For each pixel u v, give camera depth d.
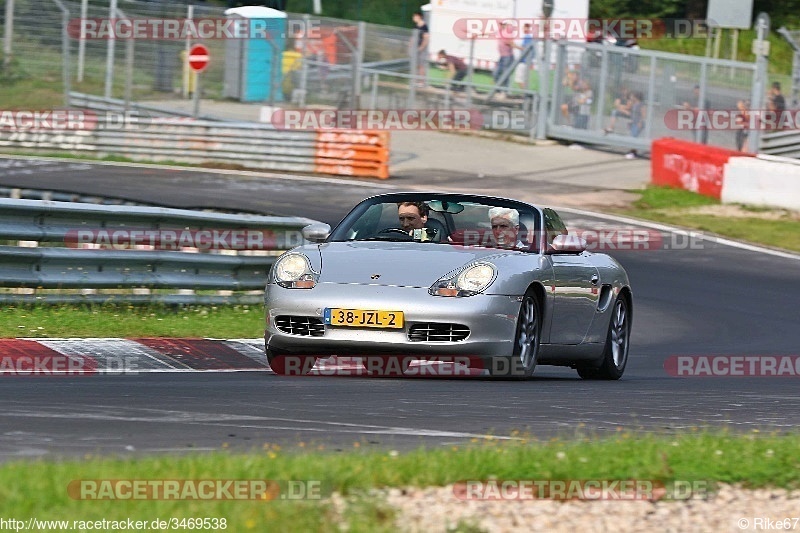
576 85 107.31
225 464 16.61
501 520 15.23
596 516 15.89
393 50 113.06
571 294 33.19
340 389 27.64
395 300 29.06
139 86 110.88
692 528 15.73
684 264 66.25
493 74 110.75
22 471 15.59
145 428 21.02
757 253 70.25
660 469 17.97
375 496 15.77
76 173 84.69
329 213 75.25
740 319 53.28
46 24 110.00
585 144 109.94
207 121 96.19
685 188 87.81
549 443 19.78
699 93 98.75
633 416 25.86
